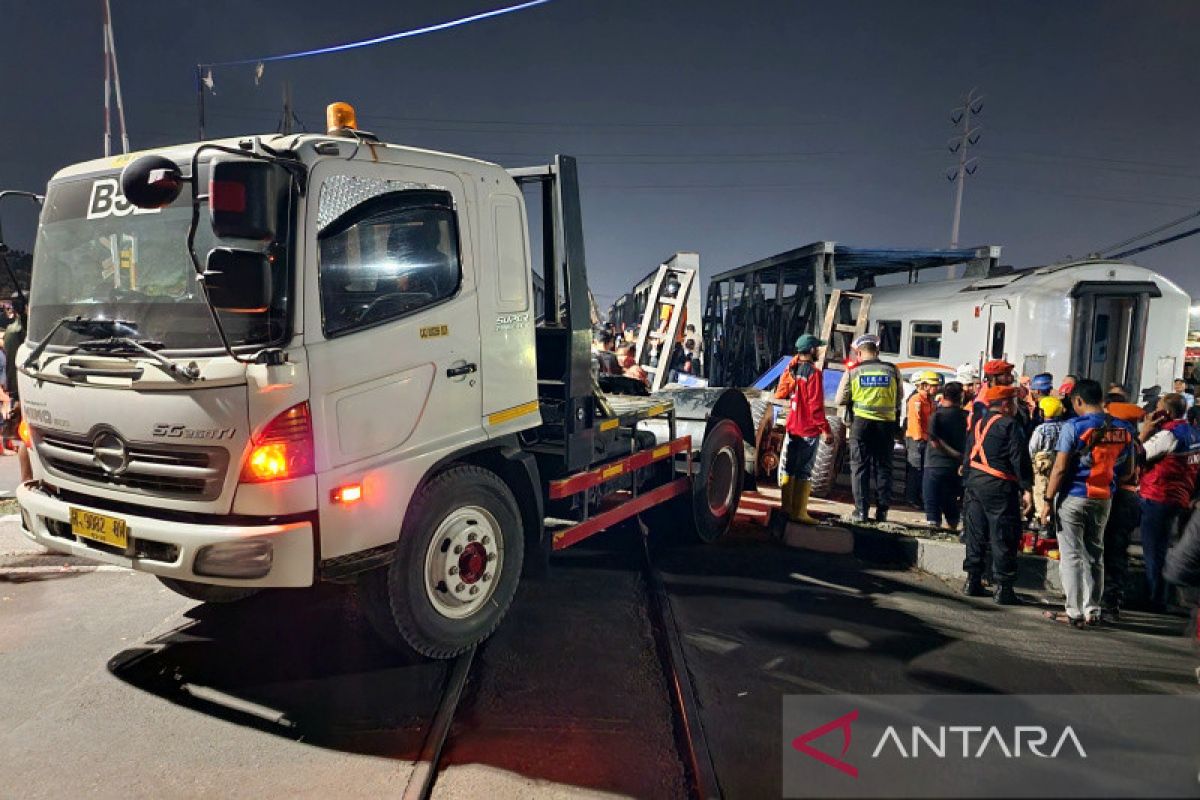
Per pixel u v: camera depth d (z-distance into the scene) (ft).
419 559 12.36
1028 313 38.47
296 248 10.31
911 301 48.88
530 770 10.21
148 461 10.93
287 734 10.96
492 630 13.84
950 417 22.68
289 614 15.25
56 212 12.46
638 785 9.95
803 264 54.54
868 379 23.45
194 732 10.94
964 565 18.65
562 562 19.43
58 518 12.00
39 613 15.11
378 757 10.42
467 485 13.14
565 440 15.29
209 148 9.73
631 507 18.12
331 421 10.81
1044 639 15.74
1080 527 16.53
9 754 10.27
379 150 11.66
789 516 22.79
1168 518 17.98
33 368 12.19
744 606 16.88
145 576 17.30
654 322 40.42
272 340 10.26
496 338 13.73
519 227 14.35
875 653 14.61
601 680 12.87
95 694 11.95
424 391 12.26
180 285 10.82
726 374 75.10
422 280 12.34
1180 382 39.11
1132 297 39.06
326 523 10.77
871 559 21.18
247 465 10.22
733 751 10.90
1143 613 17.88
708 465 21.71
